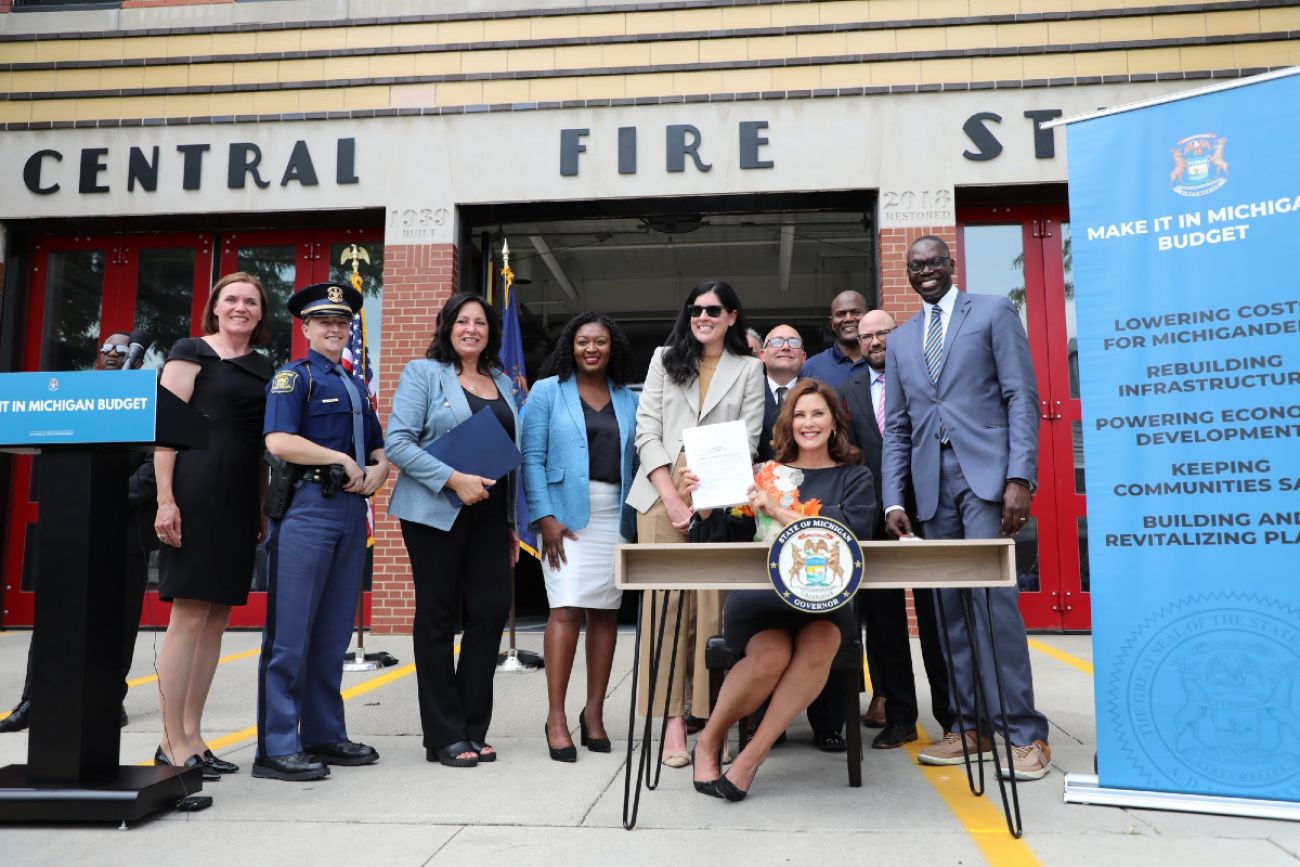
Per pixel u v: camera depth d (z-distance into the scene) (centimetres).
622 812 309
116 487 324
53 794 296
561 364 420
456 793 334
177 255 869
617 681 579
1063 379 778
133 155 827
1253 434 308
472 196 806
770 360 470
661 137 795
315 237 860
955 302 385
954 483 371
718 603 408
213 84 830
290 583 362
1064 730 430
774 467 344
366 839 283
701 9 800
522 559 1091
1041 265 792
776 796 328
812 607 284
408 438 386
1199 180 321
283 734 358
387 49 822
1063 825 292
